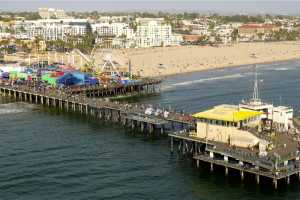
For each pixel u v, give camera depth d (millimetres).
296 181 103625
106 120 163375
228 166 106312
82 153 127250
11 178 108562
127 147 132500
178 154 125188
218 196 99125
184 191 101812
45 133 147875
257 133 113312
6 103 195750
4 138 141875
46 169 114625
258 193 99312
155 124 145750
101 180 107938
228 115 118062
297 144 111250
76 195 99625
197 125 121062
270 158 101562
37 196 99062
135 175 111000
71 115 172250
